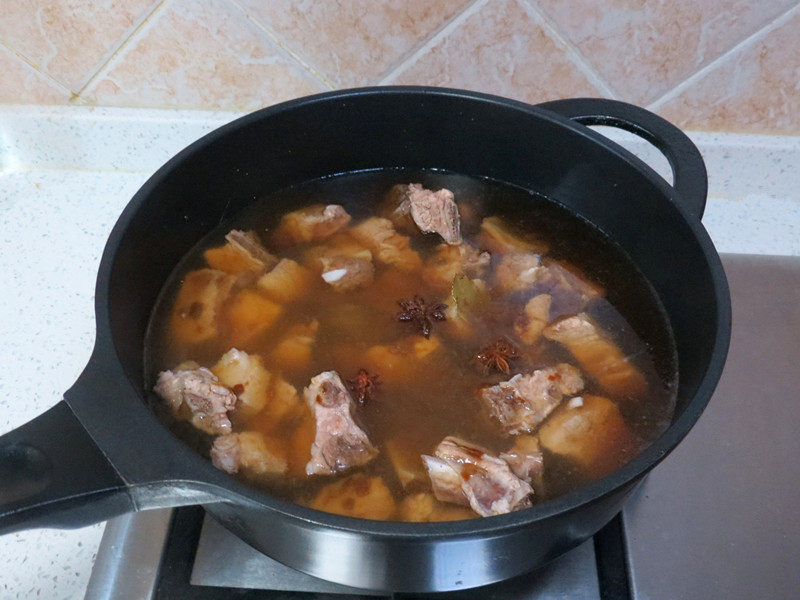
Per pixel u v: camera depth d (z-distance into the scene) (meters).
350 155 0.49
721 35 0.53
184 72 0.57
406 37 0.55
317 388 0.38
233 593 0.39
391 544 0.29
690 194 0.40
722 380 0.47
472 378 0.40
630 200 0.44
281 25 0.54
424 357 0.41
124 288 0.38
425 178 0.51
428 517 0.36
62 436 0.30
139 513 0.40
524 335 0.42
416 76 0.57
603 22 0.53
